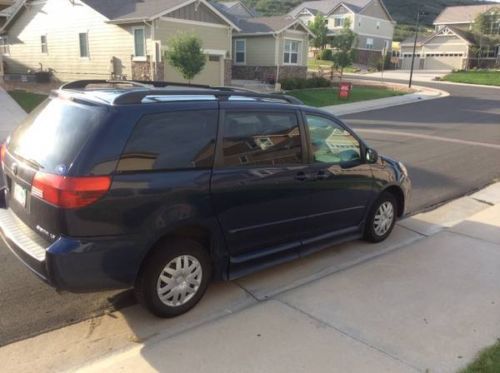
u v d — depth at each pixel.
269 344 3.51
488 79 45.28
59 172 3.32
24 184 3.66
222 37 26.25
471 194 8.19
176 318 3.91
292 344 3.52
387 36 66.38
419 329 3.77
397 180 5.66
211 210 3.87
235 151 4.03
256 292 4.39
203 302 4.18
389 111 22.28
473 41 61.97
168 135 3.64
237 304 4.16
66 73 28.58
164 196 3.57
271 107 4.33
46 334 3.67
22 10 30.59
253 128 4.18
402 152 11.84
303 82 30.41
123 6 25.98
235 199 4.02
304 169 4.57
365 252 5.43
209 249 4.05
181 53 20.88
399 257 5.25
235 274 4.25
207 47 25.50
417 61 65.56
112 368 3.20
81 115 3.54
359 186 5.17
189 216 3.73
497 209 7.20
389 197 5.69
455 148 12.56
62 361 3.34
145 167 3.50
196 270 3.95
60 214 3.28
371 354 3.42
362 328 3.76
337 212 5.03
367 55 63.75
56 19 28.08
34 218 3.55
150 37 23.06
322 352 3.43
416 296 4.33
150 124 3.55
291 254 4.70
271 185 4.27
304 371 3.21
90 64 26.77
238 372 3.19
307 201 4.65
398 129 16.08
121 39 24.56
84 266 3.34
